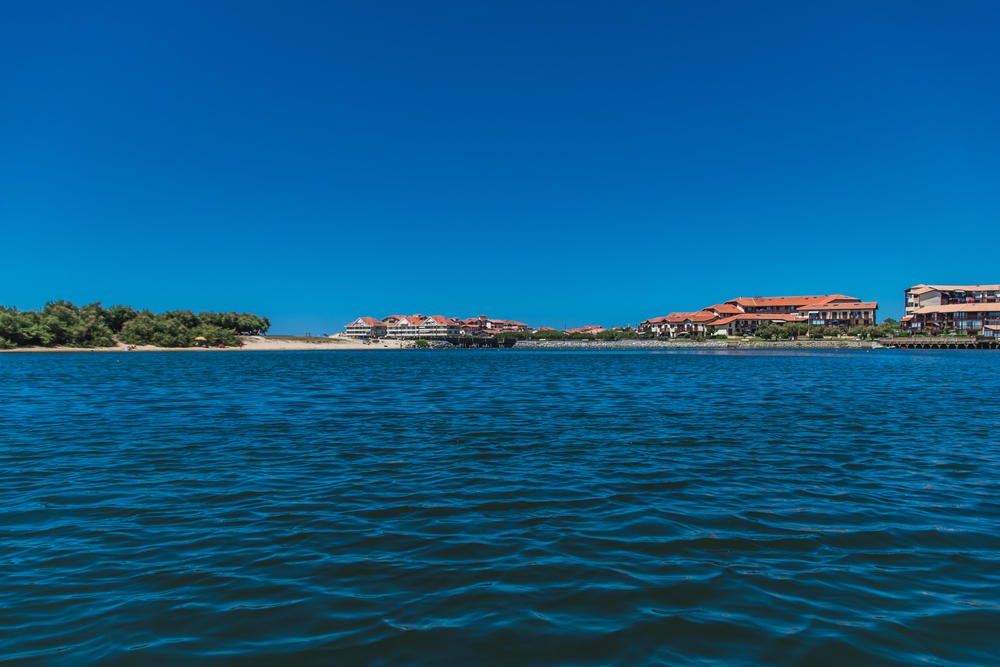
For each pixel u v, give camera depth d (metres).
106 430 19.00
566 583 7.20
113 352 153.00
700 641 5.86
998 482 12.12
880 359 95.50
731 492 11.36
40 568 7.66
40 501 10.73
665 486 11.82
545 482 12.17
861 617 6.34
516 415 22.89
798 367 67.19
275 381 43.88
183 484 11.98
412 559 7.99
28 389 35.66
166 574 7.48
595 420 21.33
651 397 30.23
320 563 7.85
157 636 5.95
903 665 5.46
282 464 13.88
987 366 68.00
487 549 8.37
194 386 38.47
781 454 15.00
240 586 7.12
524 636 5.95
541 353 167.25
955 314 159.88
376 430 19.06
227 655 5.62
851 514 9.95
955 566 7.70
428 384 40.56
